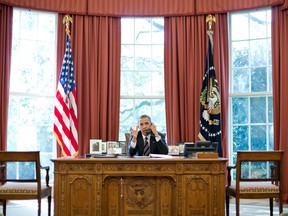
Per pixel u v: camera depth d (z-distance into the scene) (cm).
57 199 420
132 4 697
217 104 638
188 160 422
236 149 693
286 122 625
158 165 425
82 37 685
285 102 629
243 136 693
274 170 448
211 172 425
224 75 677
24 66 681
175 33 691
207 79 647
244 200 638
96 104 679
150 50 725
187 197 423
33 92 684
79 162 420
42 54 696
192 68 681
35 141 684
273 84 643
